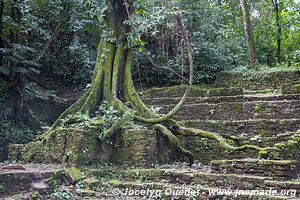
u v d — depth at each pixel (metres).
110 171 7.83
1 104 11.36
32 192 6.25
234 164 6.72
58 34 14.66
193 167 8.21
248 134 9.57
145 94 12.77
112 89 9.47
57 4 12.88
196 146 9.53
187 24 14.95
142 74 14.77
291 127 9.16
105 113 8.97
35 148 8.70
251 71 13.95
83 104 9.45
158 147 8.70
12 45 11.55
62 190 6.74
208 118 10.84
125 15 9.78
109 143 8.44
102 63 9.82
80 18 13.63
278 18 18.41
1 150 10.45
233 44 16.03
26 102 11.68
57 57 14.77
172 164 8.59
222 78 14.20
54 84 14.68
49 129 9.00
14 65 11.64
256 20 18.95
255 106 10.37
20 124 11.39
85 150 7.93
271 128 9.34
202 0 15.38
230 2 18.95
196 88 12.56
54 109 12.56
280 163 6.17
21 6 11.99
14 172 6.42
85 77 14.45
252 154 8.68
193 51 14.25
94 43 14.93
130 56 10.02
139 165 8.11
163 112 11.33
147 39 14.66
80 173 7.41
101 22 10.05
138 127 8.61
